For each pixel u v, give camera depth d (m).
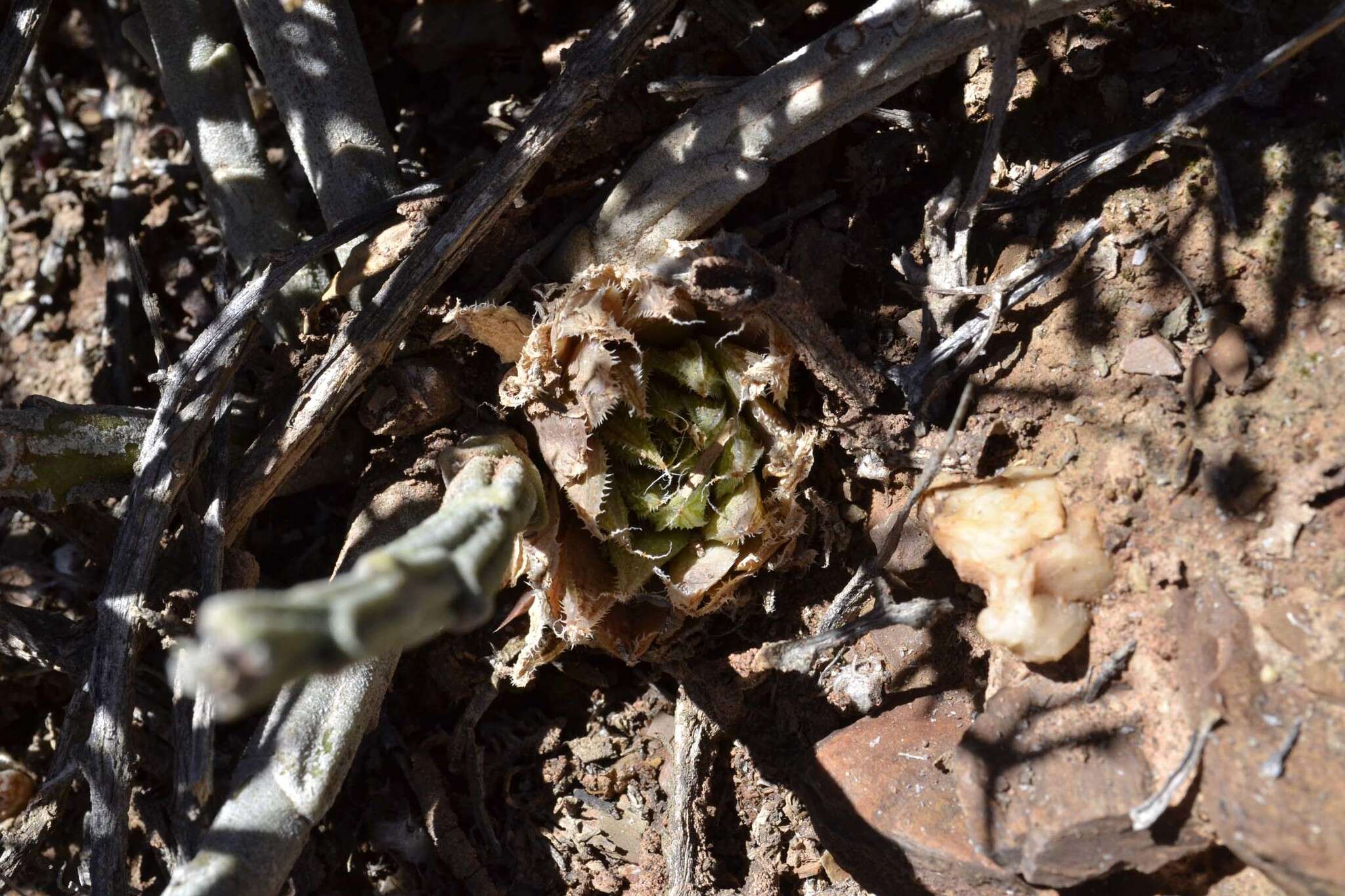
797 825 0.41
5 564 0.44
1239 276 0.39
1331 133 0.39
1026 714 0.38
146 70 0.48
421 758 0.42
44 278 0.47
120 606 0.39
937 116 0.42
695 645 0.41
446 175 0.42
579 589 0.39
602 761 0.42
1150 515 0.38
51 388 0.46
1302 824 0.36
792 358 0.39
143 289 0.43
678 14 0.43
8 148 0.48
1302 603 0.37
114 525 0.43
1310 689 0.36
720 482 0.39
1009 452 0.40
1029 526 0.38
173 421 0.40
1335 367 0.38
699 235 0.41
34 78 0.48
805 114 0.39
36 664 0.42
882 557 0.40
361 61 0.43
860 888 0.40
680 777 0.41
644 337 0.39
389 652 0.39
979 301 0.41
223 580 0.40
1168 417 0.39
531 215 0.42
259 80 0.47
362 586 0.32
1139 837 0.37
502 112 0.45
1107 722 0.37
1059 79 0.41
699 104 0.40
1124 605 0.38
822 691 0.41
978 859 0.38
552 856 0.42
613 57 0.40
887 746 0.40
